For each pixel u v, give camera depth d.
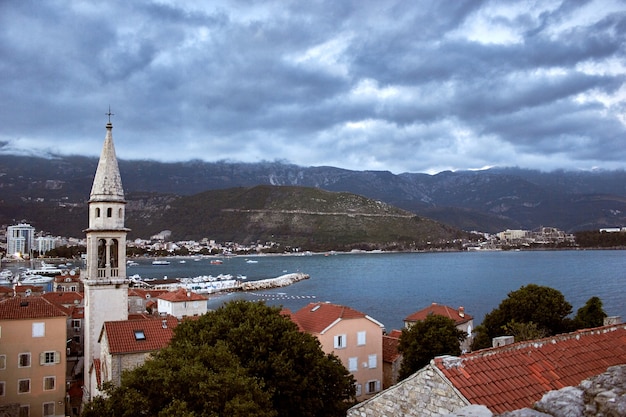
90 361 70.31
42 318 71.50
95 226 71.06
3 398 69.06
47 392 71.25
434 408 23.42
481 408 14.70
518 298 77.81
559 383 24.44
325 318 74.69
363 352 74.00
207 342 45.16
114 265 72.44
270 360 44.19
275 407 43.75
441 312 101.19
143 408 34.50
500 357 25.33
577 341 28.52
